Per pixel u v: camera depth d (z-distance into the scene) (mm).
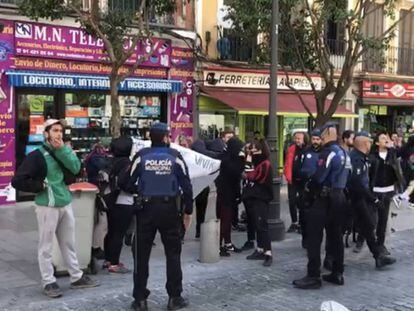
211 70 14430
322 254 7684
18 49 11195
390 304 5672
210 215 8672
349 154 6992
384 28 18359
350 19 10906
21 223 9320
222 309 5414
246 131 15516
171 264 5355
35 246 7680
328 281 6426
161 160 5293
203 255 7121
